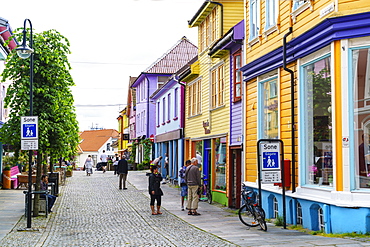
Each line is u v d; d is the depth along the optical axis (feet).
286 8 42.52
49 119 52.75
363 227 31.60
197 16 75.46
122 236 38.99
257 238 33.71
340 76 33.58
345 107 33.12
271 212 45.62
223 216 50.90
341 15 33.06
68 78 53.62
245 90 53.67
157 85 155.12
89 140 318.04
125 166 90.07
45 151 52.75
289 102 42.47
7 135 50.98
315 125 37.63
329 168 35.14
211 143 68.80
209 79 70.44
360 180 32.81
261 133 49.24
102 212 57.11
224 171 62.90
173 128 97.55
